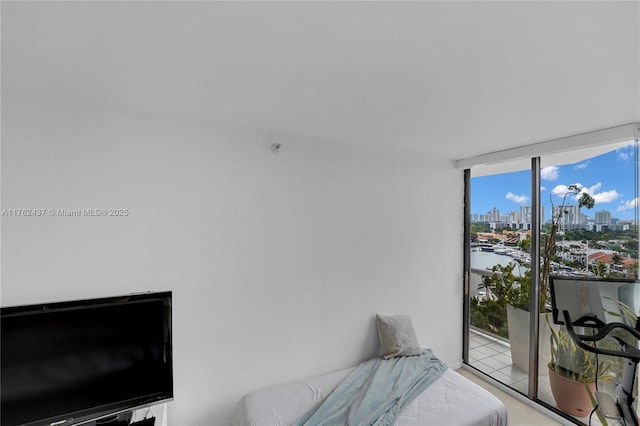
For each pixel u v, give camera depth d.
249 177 2.28
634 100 1.61
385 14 0.93
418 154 3.08
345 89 1.53
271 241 2.37
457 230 3.38
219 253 2.18
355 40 1.09
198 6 0.90
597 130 2.15
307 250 2.52
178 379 2.04
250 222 2.29
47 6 0.90
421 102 1.68
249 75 1.39
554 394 2.58
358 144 2.70
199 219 2.11
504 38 1.05
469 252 3.38
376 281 2.86
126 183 1.90
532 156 2.62
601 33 1.01
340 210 2.68
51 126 1.72
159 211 1.99
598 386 2.30
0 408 1.35
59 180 1.74
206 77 1.41
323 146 2.59
